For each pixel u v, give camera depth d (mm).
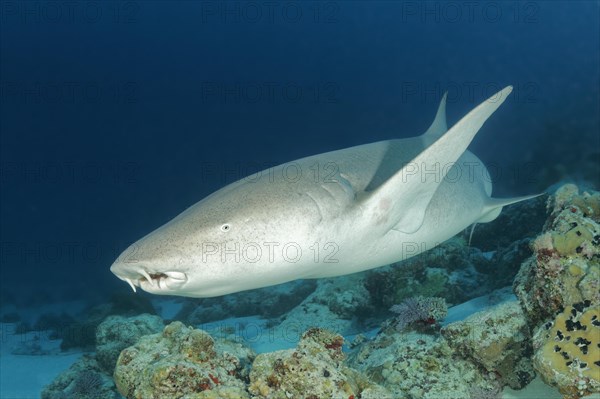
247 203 3746
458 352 4387
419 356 4484
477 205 5988
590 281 3561
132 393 4051
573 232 3861
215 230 3553
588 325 3387
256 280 3816
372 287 8703
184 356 3775
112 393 7477
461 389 4160
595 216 4270
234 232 3596
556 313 3838
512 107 34750
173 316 15180
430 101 77188
